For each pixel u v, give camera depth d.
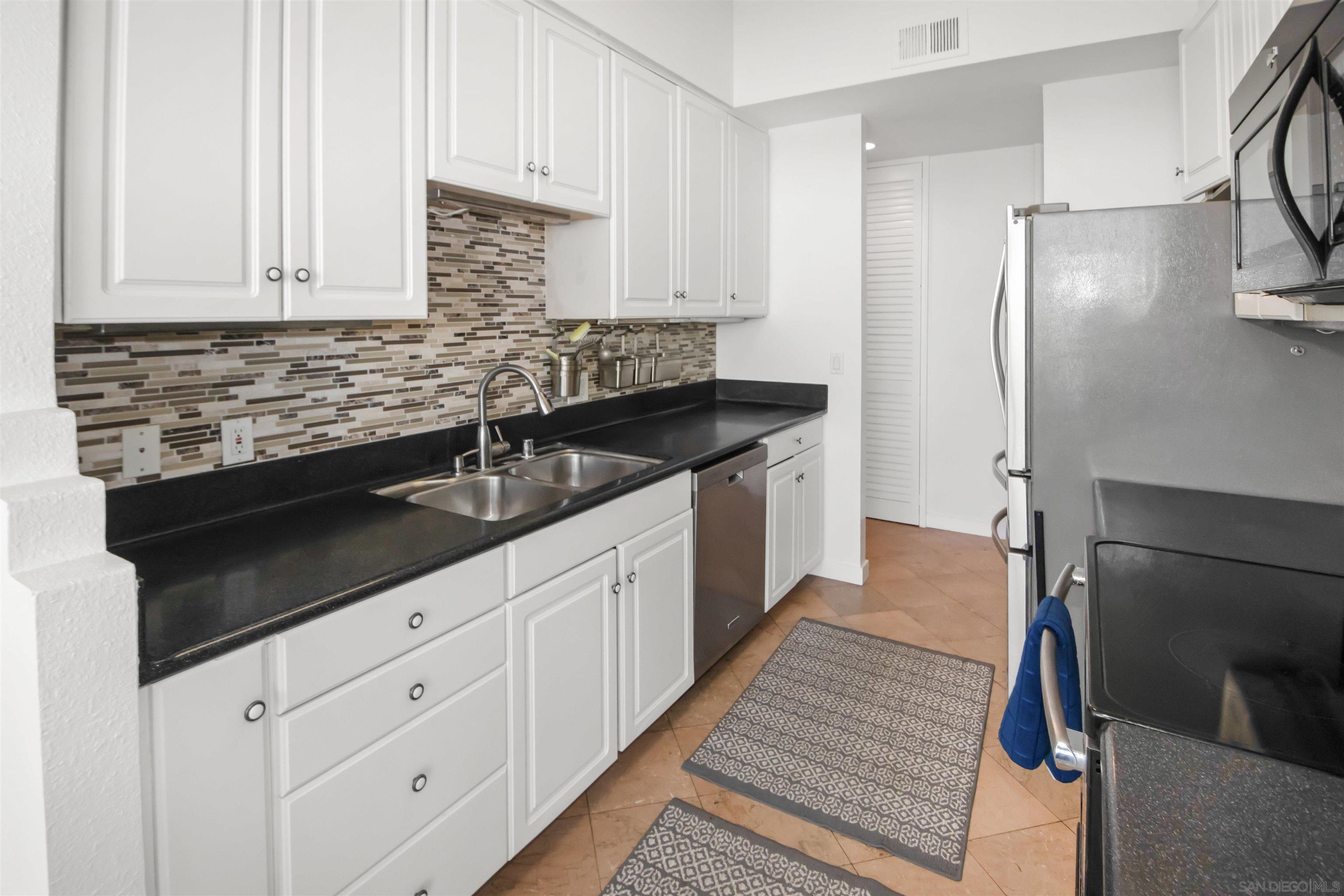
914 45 2.73
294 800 1.16
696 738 2.23
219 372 1.61
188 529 1.55
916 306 4.30
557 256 2.51
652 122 2.56
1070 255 1.78
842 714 2.36
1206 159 2.08
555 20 2.08
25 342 0.99
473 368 2.29
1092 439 1.80
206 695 1.04
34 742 0.88
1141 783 0.62
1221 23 1.95
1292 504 1.59
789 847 1.77
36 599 0.85
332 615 1.20
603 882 1.67
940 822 1.85
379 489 1.92
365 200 1.55
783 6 2.97
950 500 4.34
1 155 0.94
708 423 2.98
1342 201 0.77
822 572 3.55
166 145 1.22
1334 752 0.68
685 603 2.29
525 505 2.11
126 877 0.96
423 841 1.40
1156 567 1.23
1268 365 1.63
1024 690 1.08
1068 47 2.48
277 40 1.37
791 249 3.45
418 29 1.65
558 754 1.76
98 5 1.12
